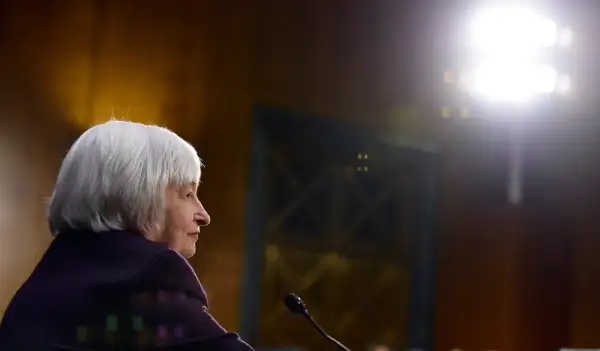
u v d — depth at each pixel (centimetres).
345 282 698
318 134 663
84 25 545
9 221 509
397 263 727
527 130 754
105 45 552
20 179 514
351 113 683
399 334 726
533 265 786
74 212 188
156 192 191
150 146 193
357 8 689
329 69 671
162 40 579
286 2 647
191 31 595
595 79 743
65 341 174
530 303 783
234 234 609
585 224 799
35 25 525
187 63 591
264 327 642
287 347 652
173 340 174
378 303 714
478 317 762
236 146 614
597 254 803
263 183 630
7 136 511
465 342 754
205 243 593
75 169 190
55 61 532
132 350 174
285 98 644
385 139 701
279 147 654
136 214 189
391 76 705
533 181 772
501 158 762
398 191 728
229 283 604
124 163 188
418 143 721
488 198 764
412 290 732
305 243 673
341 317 692
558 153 773
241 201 614
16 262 511
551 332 787
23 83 519
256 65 628
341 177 693
